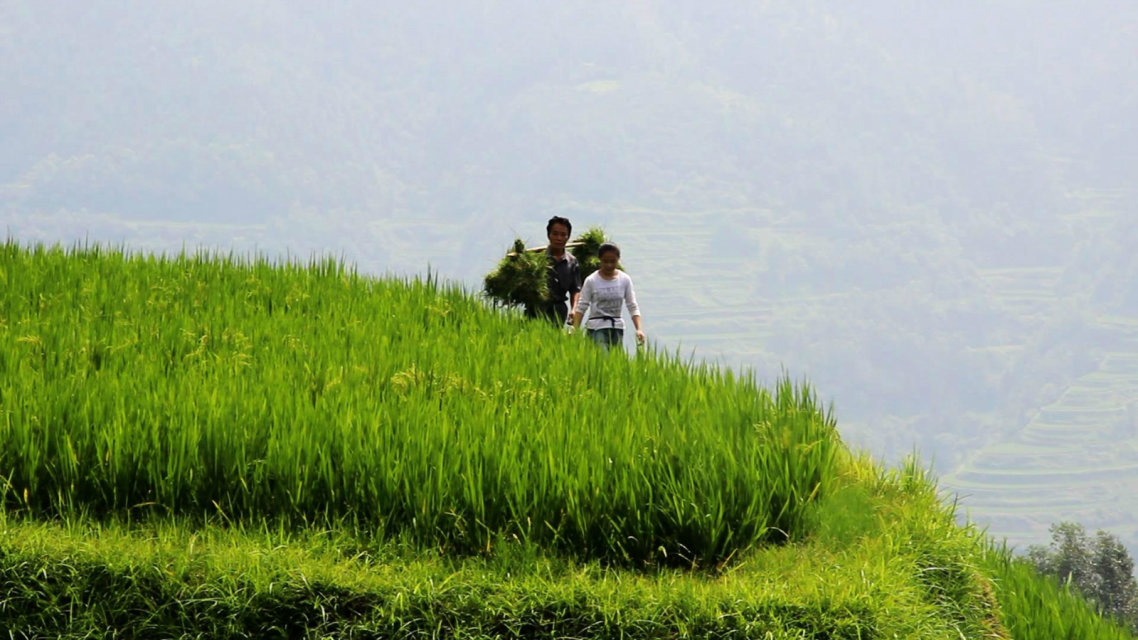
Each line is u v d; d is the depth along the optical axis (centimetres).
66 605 1072
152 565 1090
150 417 1247
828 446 1319
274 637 1064
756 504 1216
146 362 1505
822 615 1071
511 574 1118
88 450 1229
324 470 1208
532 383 1512
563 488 1191
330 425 1257
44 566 1085
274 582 1077
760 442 1307
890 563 1159
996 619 1245
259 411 1284
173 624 1062
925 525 1280
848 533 1231
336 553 1130
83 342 1555
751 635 1059
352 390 1396
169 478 1202
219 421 1238
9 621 1059
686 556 1180
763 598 1084
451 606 1073
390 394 1415
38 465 1220
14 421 1238
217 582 1078
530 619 1069
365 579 1091
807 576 1130
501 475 1199
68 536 1126
